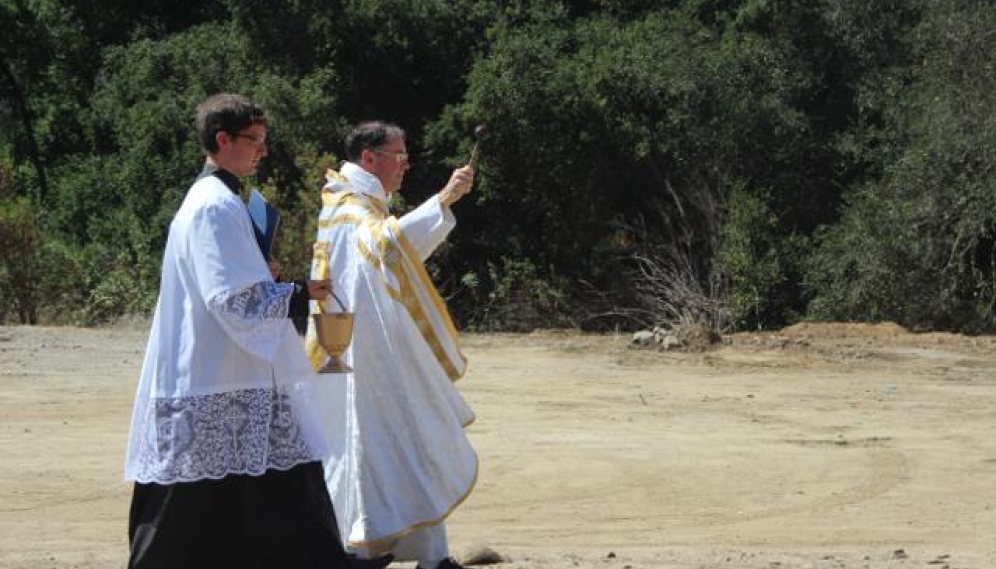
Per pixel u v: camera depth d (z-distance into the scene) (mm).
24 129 46938
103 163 38969
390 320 8250
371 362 8258
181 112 35719
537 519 12641
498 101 34156
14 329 27203
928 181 31125
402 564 9438
